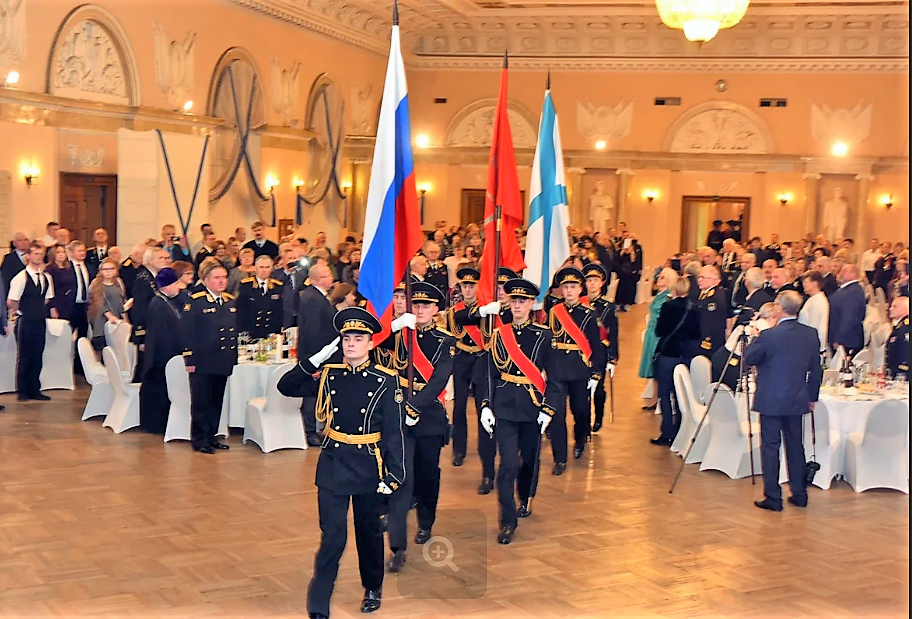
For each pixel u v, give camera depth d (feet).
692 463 28.76
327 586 16.75
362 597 18.25
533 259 28.48
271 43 60.95
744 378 27.20
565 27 78.02
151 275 32.48
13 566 19.17
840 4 69.87
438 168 82.53
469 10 73.72
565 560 20.35
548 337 22.22
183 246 46.62
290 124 63.57
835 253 57.41
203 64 54.39
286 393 17.42
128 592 18.08
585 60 80.28
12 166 41.81
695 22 49.73
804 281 34.14
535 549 20.95
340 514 16.69
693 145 80.43
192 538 21.02
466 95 82.23
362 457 16.53
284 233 63.00
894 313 29.68
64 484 24.67
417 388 19.80
